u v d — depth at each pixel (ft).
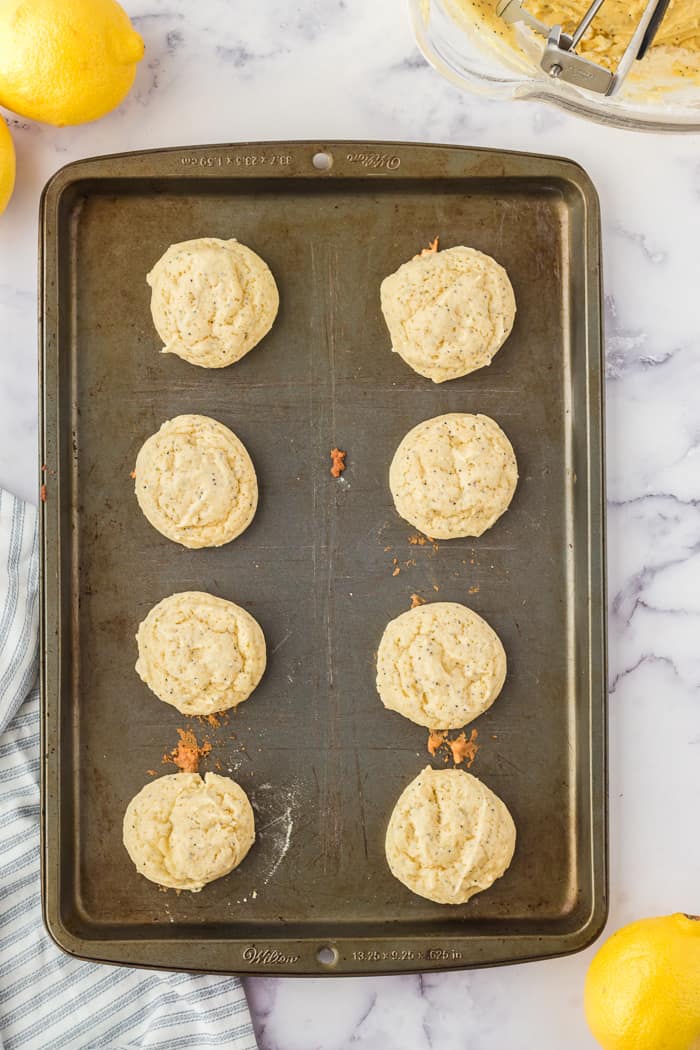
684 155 2.28
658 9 1.77
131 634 2.20
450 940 2.13
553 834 2.21
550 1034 2.23
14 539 2.23
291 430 2.22
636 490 2.28
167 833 2.17
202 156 2.17
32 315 2.26
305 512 2.22
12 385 2.26
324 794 2.20
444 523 2.20
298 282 2.23
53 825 2.12
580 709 2.21
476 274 2.21
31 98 2.13
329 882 2.19
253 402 2.22
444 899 2.17
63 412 2.19
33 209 2.26
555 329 2.24
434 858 2.16
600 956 2.13
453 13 1.97
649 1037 2.05
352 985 2.23
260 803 2.20
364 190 2.22
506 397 2.23
